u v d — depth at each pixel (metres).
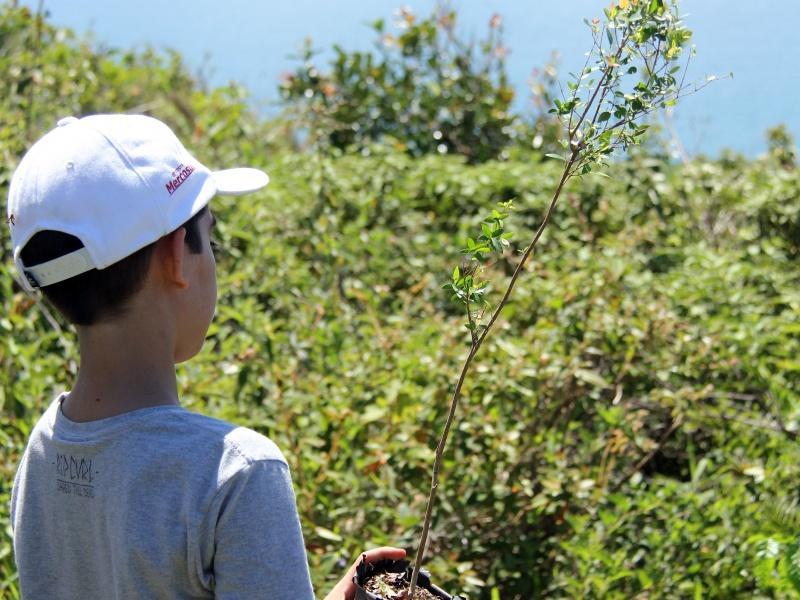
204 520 1.34
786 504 3.49
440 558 3.19
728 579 3.26
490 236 1.78
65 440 1.46
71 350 3.84
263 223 5.17
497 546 3.44
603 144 1.71
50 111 6.25
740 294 4.79
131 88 7.90
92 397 1.47
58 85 6.64
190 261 1.49
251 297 4.58
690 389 3.87
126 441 1.41
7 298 4.11
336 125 7.38
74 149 1.43
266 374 3.70
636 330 4.07
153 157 1.45
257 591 1.33
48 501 1.50
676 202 6.15
